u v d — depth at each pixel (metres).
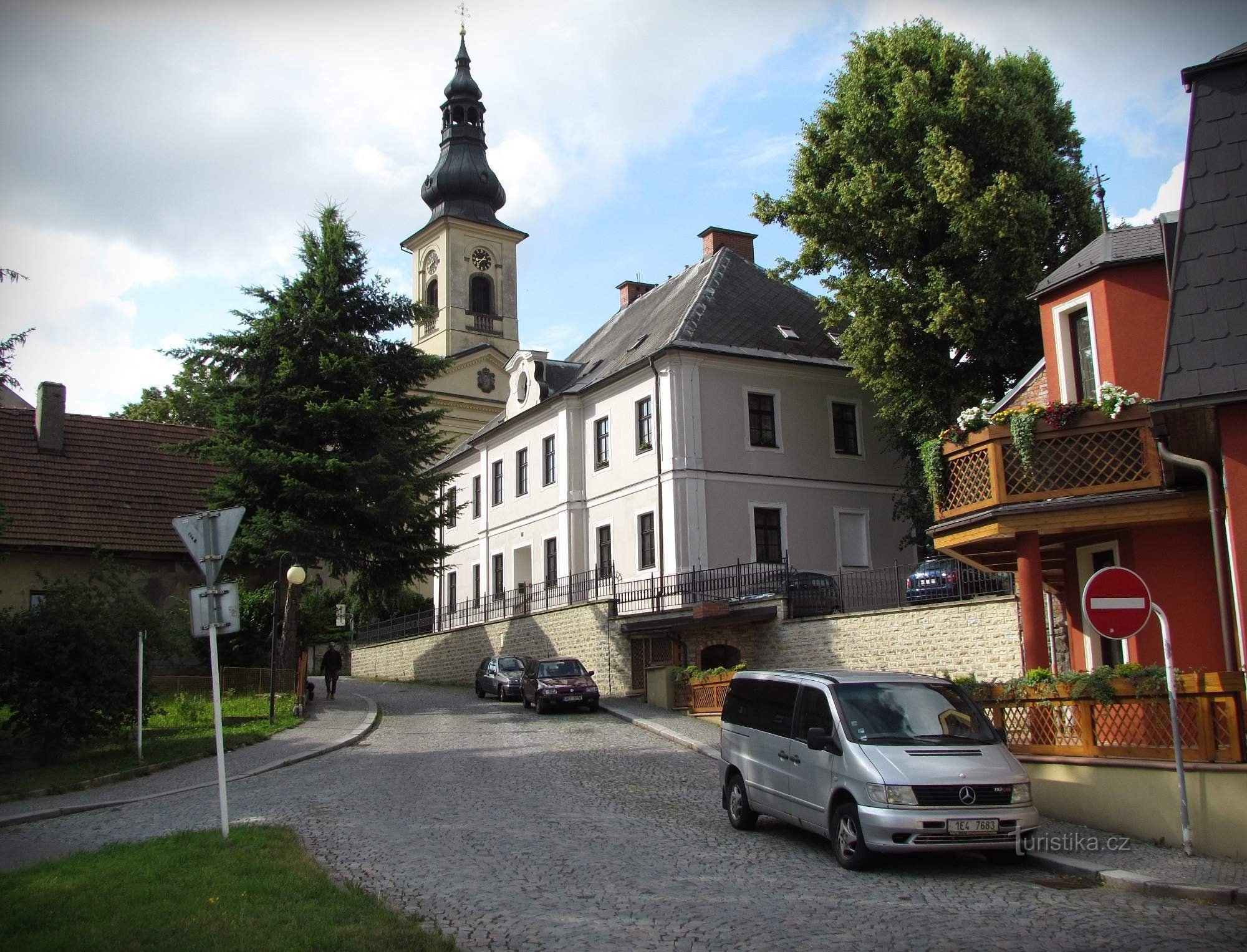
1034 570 14.99
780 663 26.20
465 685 42.22
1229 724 10.74
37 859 11.36
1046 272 27.64
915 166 28.30
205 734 23.44
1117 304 16.42
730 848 11.66
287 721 25.80
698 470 34.91
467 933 8.01
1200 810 10.72
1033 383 19.47
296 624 31.58
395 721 27.38
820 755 11.36
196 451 31.89
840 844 10.76
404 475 32.16
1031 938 7.91
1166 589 15.20
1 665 19.48
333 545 31.02
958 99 27.67
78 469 34.50
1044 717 12.88
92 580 22.53
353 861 10.71
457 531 51.84
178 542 34.19
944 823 10.24
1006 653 20.77
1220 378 11.67
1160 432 12.70
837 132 30.05
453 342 67.38
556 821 13.12
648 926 8.23
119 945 7.24
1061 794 12.45
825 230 28.86
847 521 37.66
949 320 26.80
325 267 32.47
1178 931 8.09
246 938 7.37
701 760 19.03
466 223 68.69
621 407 38.06
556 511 41.09
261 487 30.48
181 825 13.24
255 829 11.97
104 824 13.78
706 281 38.97
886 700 11.64
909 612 22.73
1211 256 12.19
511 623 39.34
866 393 38.72
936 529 16.53
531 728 24.73
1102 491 14.70
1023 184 27.64
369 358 32.03
